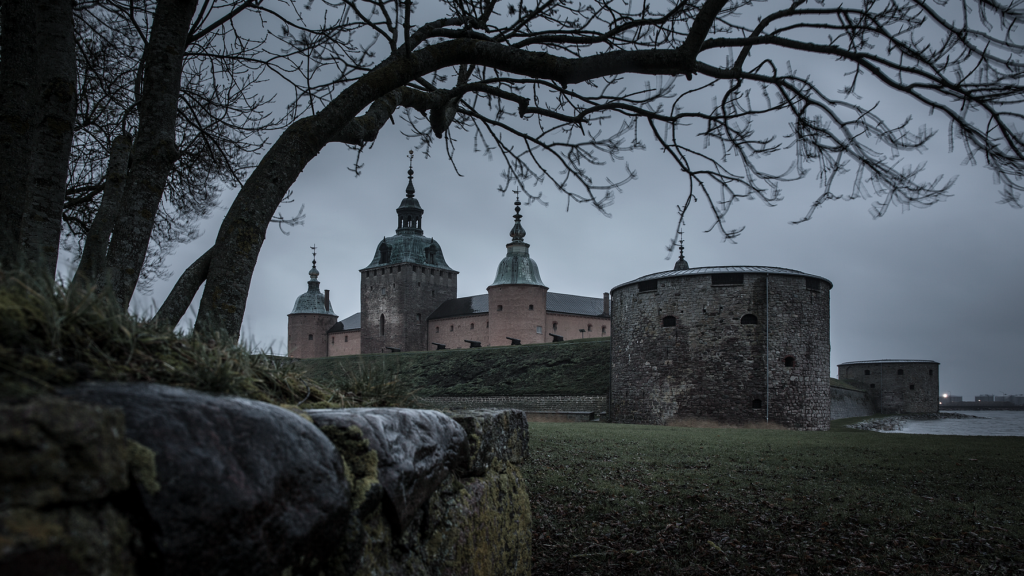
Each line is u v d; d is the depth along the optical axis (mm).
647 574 5035
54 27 3918
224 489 1120
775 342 33219
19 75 3789
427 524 2219
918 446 16594
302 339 98812
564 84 5371
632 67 5031
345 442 1691
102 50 7480
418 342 86000
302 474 1360
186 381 1613
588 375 42000
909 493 9164
